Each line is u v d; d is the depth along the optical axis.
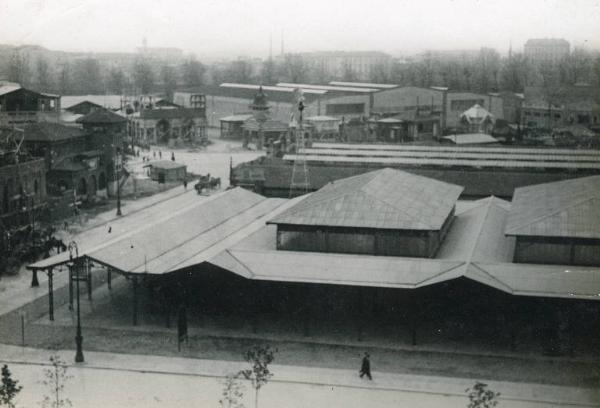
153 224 81.12
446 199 83.81
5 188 94.19
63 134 125.06
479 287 62.12
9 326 67.50
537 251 66.88
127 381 54.78
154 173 154.38
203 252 73.38
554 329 62.72
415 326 63.00
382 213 71.12
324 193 80.56
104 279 84.25
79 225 110.94
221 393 52.56
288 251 70.56
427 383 54.84
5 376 49.09
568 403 51.28
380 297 69.81
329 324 68.12
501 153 142.50
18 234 94.25
